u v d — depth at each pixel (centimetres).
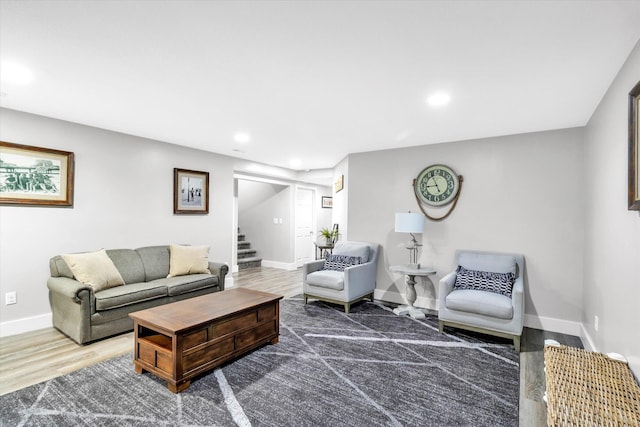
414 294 390
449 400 210
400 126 346
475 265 361
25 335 309
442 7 150
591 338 287
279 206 735
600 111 262
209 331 237
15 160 309
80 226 354
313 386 225
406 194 441
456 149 405
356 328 340
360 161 482
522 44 182
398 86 242
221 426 182
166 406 200
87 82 242
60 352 274
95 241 366
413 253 432
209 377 236
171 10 156
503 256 357
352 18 160
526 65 206
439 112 299
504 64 205
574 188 340
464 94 255
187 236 466
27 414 191
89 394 212
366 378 237
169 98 274
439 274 414
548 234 352
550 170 352
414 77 226
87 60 208
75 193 350
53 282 308
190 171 464
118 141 386
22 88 255
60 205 337
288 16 159
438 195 412
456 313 316
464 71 216
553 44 181
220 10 155
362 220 477
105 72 226
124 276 359
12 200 307
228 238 527
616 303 217
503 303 293
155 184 425
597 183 272
